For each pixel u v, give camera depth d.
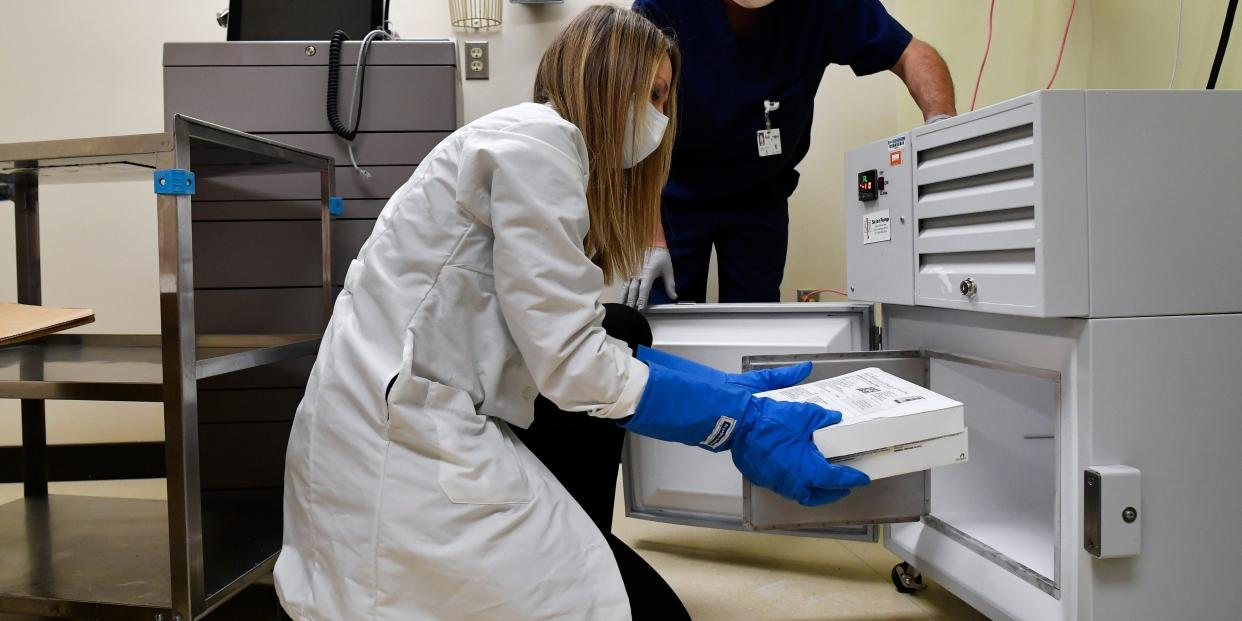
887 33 1.65
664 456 1.42
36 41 2.01
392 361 0.76
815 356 1.12
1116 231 0.83
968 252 0.96
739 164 1.74
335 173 1.52
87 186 2.02
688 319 1.38
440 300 0.78
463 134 0.82
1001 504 1.18
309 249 1.52
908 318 1.18
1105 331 0.83
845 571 1.39
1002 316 0.97
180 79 1.48
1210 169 0.86
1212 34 1.24
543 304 0.75
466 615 0.73
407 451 0.75
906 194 1.08
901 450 0.90
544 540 0.75
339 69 1.50
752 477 0.89
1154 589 0.86
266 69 1.49
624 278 0.97
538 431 1.05
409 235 0.79
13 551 1.25
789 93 1.66
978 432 1.17
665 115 0.92
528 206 0.74
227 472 1.53
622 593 0.77
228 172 1.47
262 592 1.36
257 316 1.52
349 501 0.75
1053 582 0.91
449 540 0.73
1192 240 0.85
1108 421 0.84
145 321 2.06
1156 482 0.85
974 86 1.93
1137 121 0.83
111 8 2.01
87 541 1.30
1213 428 0.86
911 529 1.23
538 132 0.78
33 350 1.48
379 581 0.73
